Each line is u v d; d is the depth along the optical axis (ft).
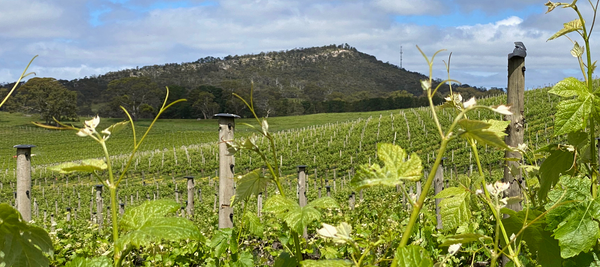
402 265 2.86
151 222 3.60
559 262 4.30
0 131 283.38
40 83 293.64
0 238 3.13
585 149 4.71
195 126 322.34
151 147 226.17
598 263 3.87
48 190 111.04
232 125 12.54
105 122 310.24
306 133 161.38
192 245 12.51
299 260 4.19
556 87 4.12
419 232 9.36
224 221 12.36
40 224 25.45
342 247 9.78
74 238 16.80
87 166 3.48
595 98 3.98
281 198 4.07
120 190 100.63
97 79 613.11
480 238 3.70
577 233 3.67
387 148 3.06
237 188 4.33
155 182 114.73
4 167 191.62
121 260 3.68
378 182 2.89
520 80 6.72
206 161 140.56
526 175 6.06
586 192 3.83
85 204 86.89
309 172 110.22
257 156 123.34
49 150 226.17
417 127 136.26
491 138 2.90
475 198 4.25
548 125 104.73
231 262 7.86
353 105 423.64
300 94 617.62
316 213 3.78
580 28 4.17
